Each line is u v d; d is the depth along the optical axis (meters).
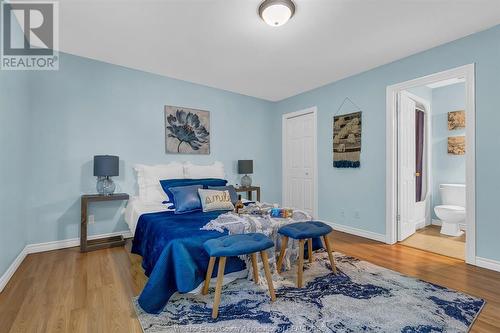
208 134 4.20
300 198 4.63
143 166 3.50
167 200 3.37
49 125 2.96
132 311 1.73
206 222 2.33
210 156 4.24
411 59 2.99
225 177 4.41
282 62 3.24
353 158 3.63
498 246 2.36
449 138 4.07
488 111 2.40
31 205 2.84
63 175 3.04
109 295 1.94
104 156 3.00
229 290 2.01
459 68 2.58
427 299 1.87
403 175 3.39
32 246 2.85
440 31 2.46
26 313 1.70
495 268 2.37
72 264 2.54
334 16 2.22
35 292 1.98
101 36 2.62
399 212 3.30
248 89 4.35
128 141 3.47
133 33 2.55
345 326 1.57
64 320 1.62
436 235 3.61
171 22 2.35
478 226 2.48
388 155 3.22
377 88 3.35
